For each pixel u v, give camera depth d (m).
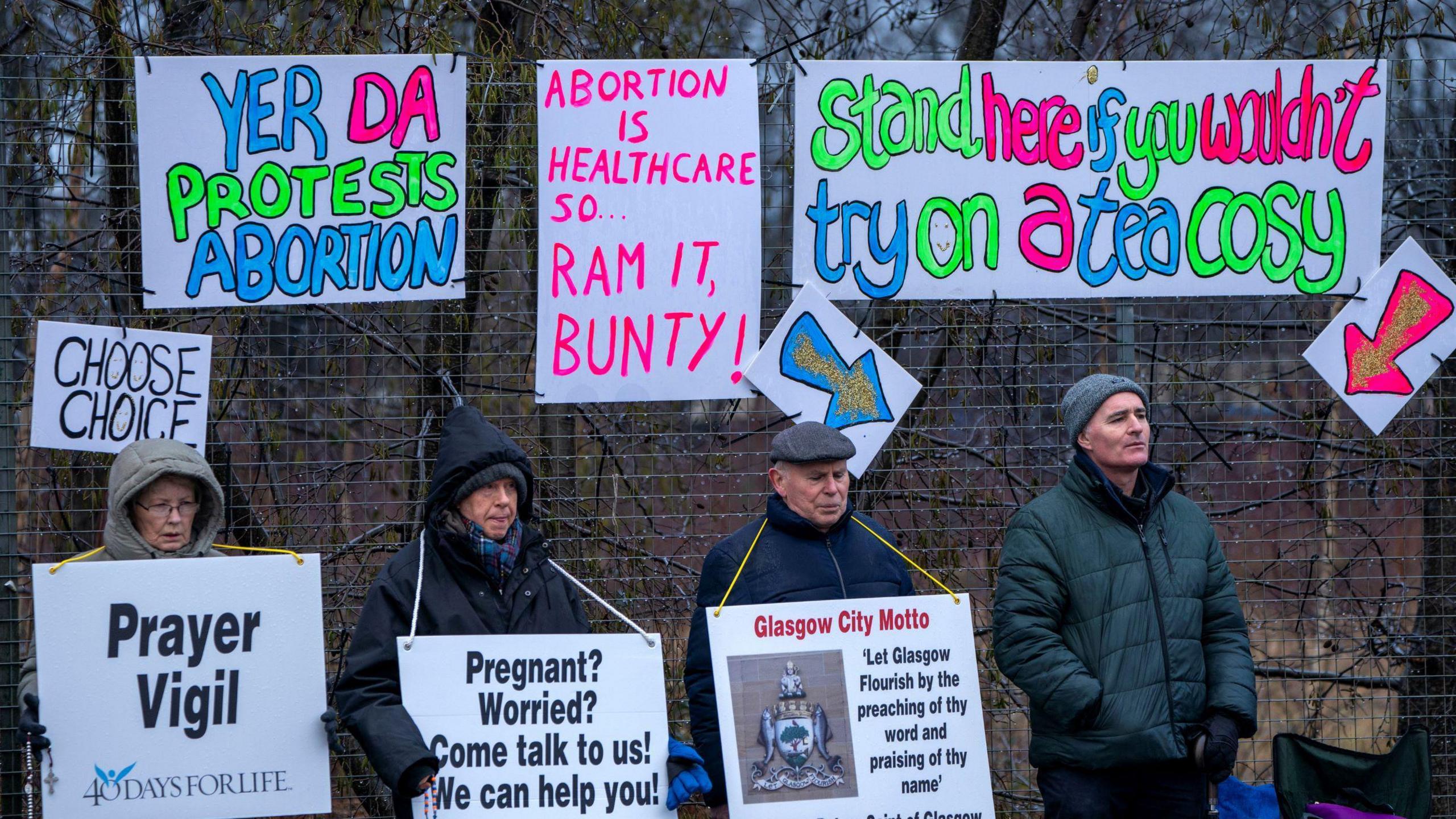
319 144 17.00
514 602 13.09
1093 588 14.09
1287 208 18.39
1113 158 18.22
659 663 13.09
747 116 17.56
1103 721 13.76
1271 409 20.59
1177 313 20.62
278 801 12.77
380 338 18.72
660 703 13.02
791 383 17.52
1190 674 13.90
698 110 17.48
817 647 13.70
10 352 17.25
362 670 12.41
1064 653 13.83
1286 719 20.47
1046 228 18.16
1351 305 18.42
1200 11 21.31
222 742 12.73
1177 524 14.55
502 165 18.19
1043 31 22.73
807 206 17.83
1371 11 19.56
